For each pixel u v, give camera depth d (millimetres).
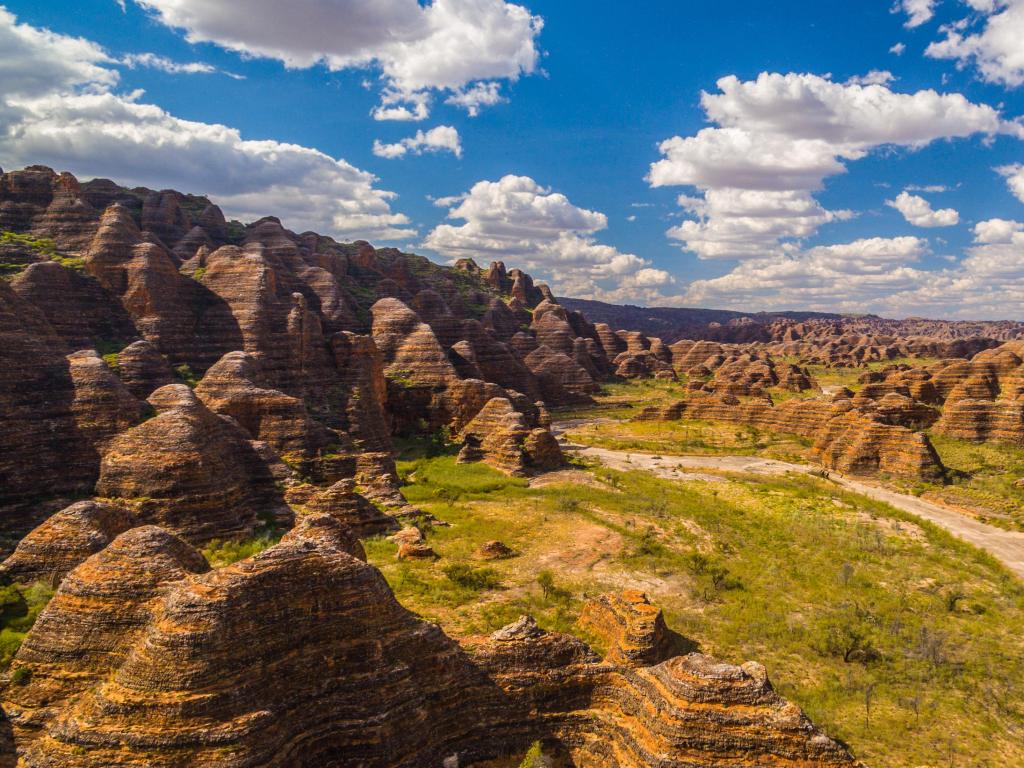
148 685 16750
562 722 21812
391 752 18656
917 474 75000
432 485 66062
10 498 41469
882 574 45406
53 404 46750
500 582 39344
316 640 19109
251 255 84938
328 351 84250
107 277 74875
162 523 40344
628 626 28078
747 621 35469
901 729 25984
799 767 18438
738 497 67375
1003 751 24922
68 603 20516
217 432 48656
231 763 16047
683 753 18828
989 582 45625
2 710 18578
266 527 44125
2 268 71938
